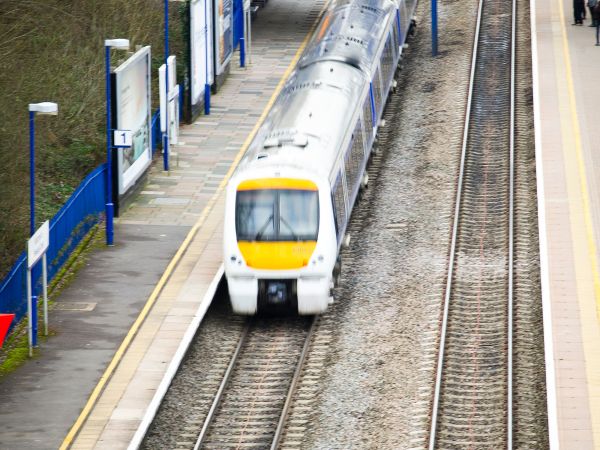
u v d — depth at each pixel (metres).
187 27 159.75
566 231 125.81
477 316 110.88
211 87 174.75
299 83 137.38
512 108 164.50
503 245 126.62
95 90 157.75
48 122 147.88
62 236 120.38
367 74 146.12
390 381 99.00
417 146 154.62
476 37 193.25
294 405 96.31
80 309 111.75
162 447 89.94
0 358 102.69
